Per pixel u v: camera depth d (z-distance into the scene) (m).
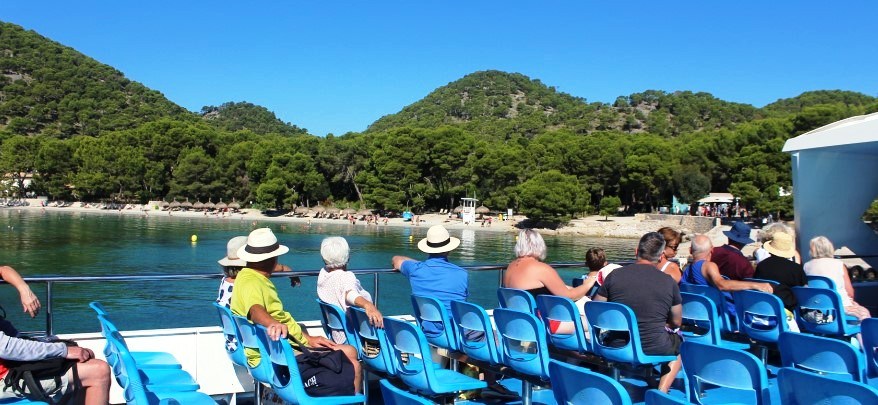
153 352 5.48
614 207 87.56
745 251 21.19
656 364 5.14
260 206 110.06
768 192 70.81
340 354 4.62
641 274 5.10
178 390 4.52
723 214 79.38
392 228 86.31
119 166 117.62
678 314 5.11
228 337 5.19
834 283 6.58
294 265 43.09
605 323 4.96
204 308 20.08
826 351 3.97
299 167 108.19
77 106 198.25
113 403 5.63
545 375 4.53
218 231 73.12
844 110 73.69
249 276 4.90
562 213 82.50
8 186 124.38
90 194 119.62
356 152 111.69
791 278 6.58
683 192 87.00
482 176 100.25
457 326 5.28
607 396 3.06
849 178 8.75
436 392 4.40
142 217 99.62
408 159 100.50
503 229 84.88
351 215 100.88
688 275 7.07
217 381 6.02
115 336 3.83
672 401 2.93
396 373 4.72
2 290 22.44
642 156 88.94
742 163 78.56
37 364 3.84
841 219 8.89
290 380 4.26
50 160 121.12
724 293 6.46
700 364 3.82
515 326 4.68
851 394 2.81
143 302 20.56
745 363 3.55
